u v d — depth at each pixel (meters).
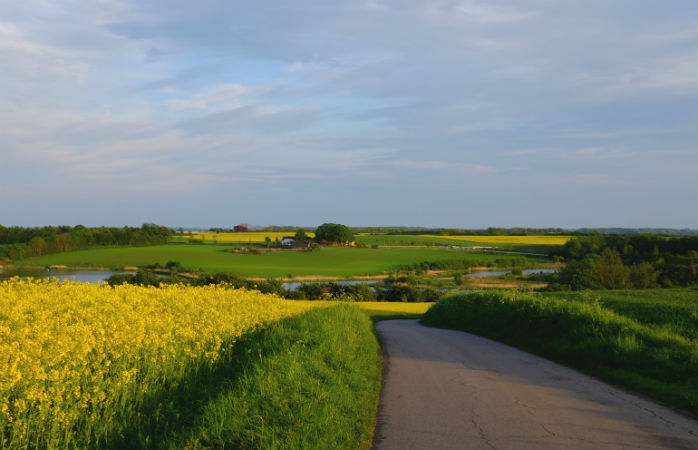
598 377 10.39
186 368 8.34
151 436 6.05
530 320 16.72
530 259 117.12
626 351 11.20
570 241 117.88
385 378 10.23
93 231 134.75
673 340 11.48
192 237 164.50
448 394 8.77
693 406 7.86
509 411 7.66
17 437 5.21
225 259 104.19
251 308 15.13
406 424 7.01
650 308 18.38
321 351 10.09
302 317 14.64
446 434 6.59
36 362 6.18
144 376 7.54
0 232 124.31
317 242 144.00
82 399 5.96
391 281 82.81
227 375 8.87
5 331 7.52
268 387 7.25
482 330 19.73
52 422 5.45
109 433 5.89
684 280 61.53
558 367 11.57
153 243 141.75
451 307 25.86
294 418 6.38
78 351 6.82
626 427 6.88
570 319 14.82
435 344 15.90
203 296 16.28
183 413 6.86
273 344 10.79
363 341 13.62
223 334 10.54
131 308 11.66
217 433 5.79
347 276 85.69
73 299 12.09
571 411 7.68
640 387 9.22
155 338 8.15
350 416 7.13
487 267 106.56
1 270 84.06
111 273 82.44
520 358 12.94
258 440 5.72
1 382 5.52
